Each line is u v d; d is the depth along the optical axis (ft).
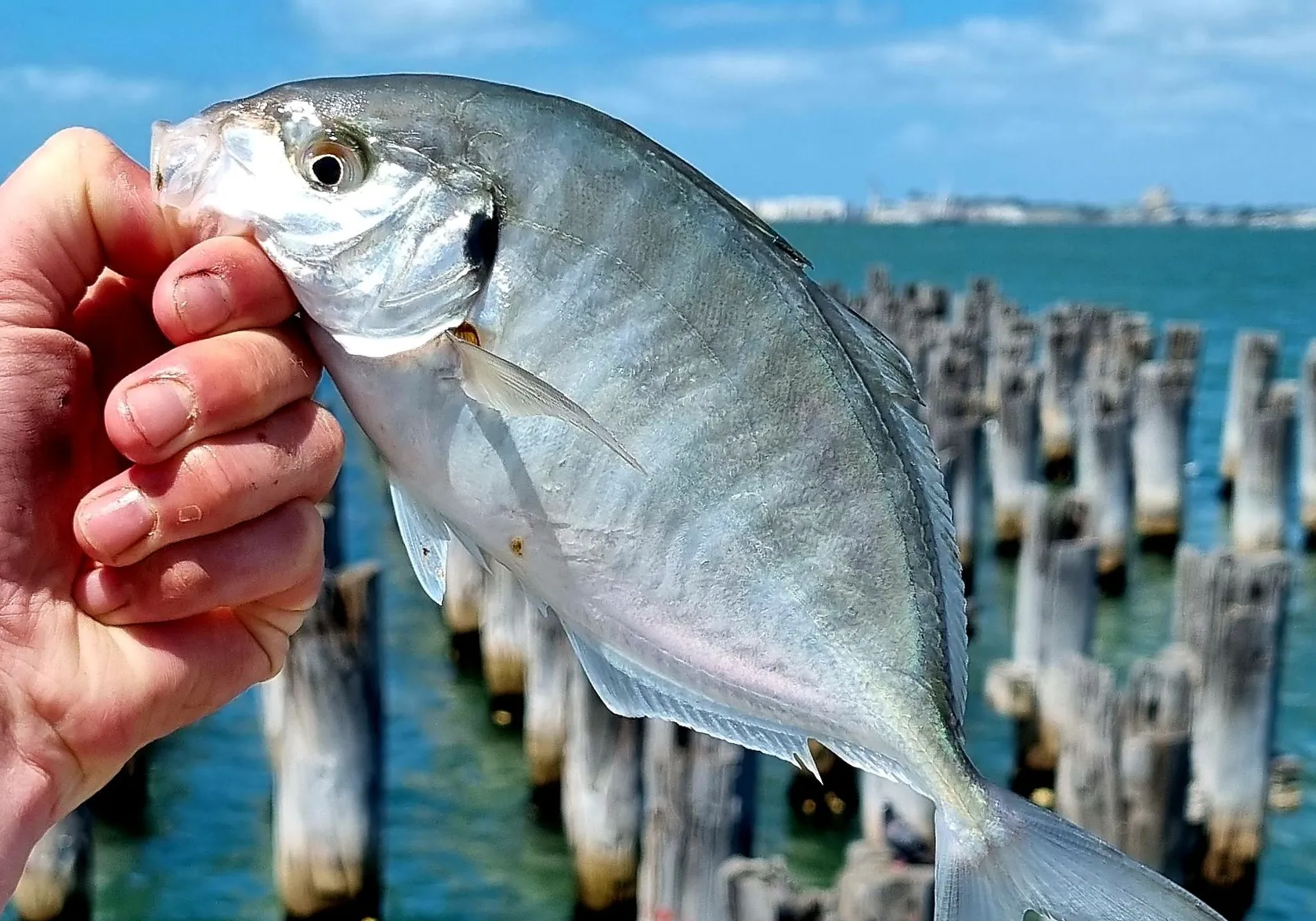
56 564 1.23
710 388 1.30
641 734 3.99
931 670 1.39
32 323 1.24
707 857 3.09
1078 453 9.30
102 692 1.23
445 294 1.27
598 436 1.24
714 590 1.32
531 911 4.25
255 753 5.42
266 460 1.20
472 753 5.42
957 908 1.43
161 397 1.16
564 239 1.28
